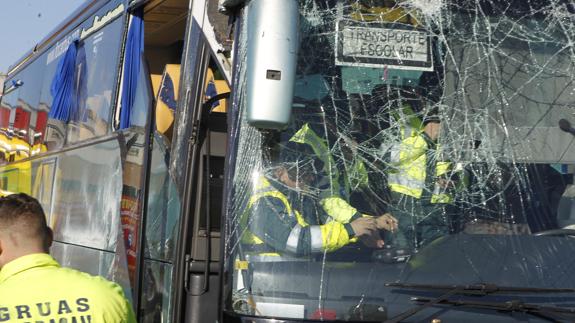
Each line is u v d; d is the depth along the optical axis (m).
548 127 4.76
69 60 8.01
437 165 4.67
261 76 4.19
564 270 4.46
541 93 4.80
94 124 6.99
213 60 5.56
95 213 6.62
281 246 4.48
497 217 4.62
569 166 4.73
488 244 4.54
